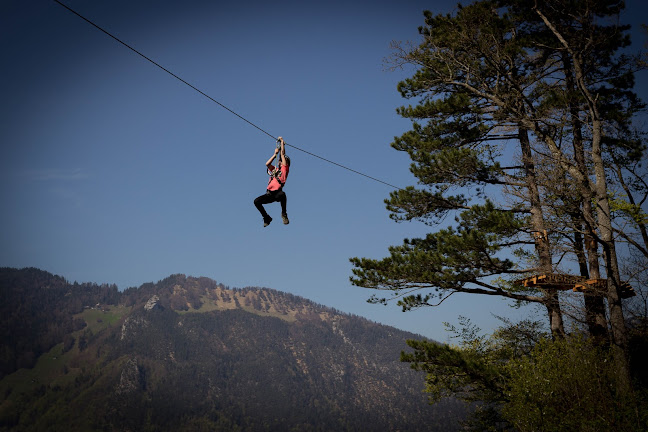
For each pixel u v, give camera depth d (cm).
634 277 1762
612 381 1383
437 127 1944
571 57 1920
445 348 1750
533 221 1825
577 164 1853
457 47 1841
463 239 1628
